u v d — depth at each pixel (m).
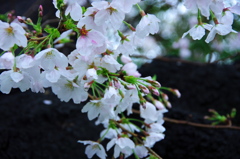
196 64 1.15
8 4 1.44
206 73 1.14
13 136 0.88
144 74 1.20
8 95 1.05
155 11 1.58
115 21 0.59
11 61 0.58
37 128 0.90
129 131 0.74
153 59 1.17
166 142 0.92
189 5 0.60
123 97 0.65
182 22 1.68
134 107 0.97
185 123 0.88
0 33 0.58
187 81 1.14
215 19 0.63
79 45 0.58
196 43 1.61
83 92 0.63
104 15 0.59
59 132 0.91
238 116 1.06
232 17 0.63
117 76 0.62
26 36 0.62
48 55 0.58
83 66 0.60
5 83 0.61
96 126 0.93
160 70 1.19
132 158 0.88
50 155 0.87
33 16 1.29
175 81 1.15
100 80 0.62
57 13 0.62
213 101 1.09
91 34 0.59
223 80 1.11
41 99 0.97
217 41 1.55
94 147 0.73
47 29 0.61
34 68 0.58
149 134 0.73
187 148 0.91
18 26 0.58
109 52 0.63
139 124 0.96
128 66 0.71
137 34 0.62
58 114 0.93
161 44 1.73
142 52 1.64
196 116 0.98
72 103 0.99
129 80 0.62
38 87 0.62
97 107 0.67
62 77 0.61
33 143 0.88
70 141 0.90
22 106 0.95
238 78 1.11
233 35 1.55
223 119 0.90
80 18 0.58
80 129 0.92
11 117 0.91
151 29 0.62
